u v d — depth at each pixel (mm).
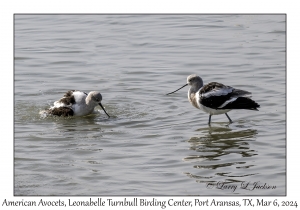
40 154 13938
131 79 20406
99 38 25422
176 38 25141
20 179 12430
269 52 22828
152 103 18141
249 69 20938
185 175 12539
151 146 14414
